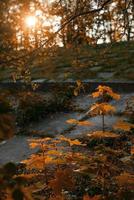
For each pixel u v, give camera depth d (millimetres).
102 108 3215
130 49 22844
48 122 13961
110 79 17812
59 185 2648
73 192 6598
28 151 10984
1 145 11773
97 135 3100
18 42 6988
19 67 6520
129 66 19641
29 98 14508
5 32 6773
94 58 21375
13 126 1471
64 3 6473
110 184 2877
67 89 16969
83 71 9516
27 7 6633
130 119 10820
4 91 1661
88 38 7031
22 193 1482
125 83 17000
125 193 2568
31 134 12641
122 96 16047
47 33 6383
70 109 15102
